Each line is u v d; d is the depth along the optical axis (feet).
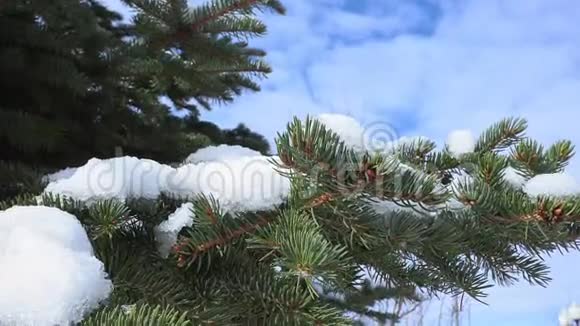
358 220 3.46
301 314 3.51
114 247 3.70
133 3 5.79
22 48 4.98
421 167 3.88
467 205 3.59
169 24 5.87
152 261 3.71
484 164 3.70
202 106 8.38
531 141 3.82
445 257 3.79
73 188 3.64
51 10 5.00
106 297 3.17
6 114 4.82
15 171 4.50
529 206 3.49
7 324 3.02
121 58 5.45
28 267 3.09
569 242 3.59
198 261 3.64
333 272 3.25
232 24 5.97
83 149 5.56
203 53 6.06
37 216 3.28
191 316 3.52
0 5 4.85
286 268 3.38
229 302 3.59
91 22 5.19
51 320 3.03
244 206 3.56
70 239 3.23
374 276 3.83
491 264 3.81
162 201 3.76
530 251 3.67
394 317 9.59
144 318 3.04
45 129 4.90
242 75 7.72
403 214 3.53
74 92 5.14
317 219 3.51
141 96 6.46
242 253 3.68
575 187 3.58
